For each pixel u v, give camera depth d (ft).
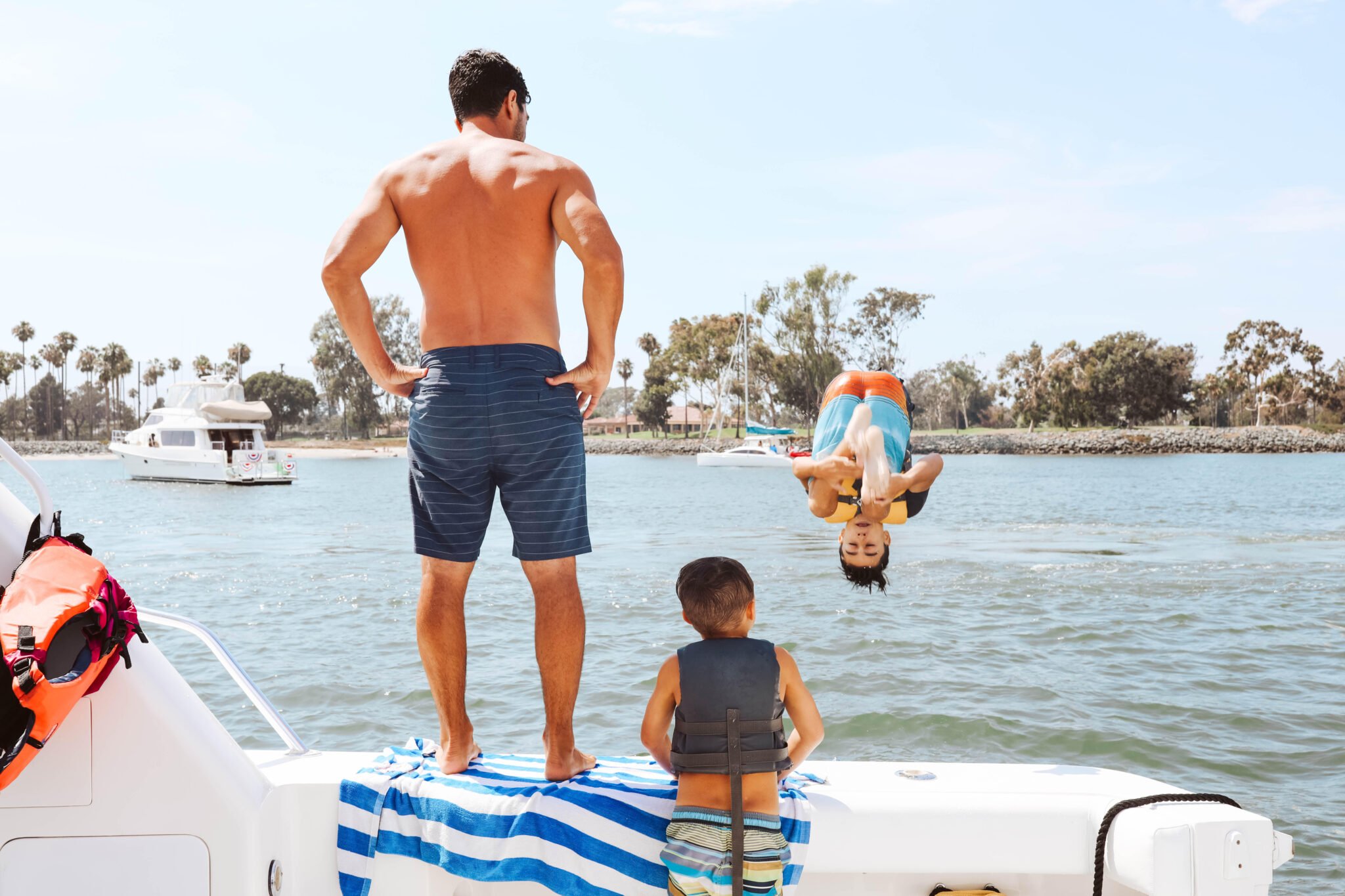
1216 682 28.40
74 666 5.42
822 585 47.93
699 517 97.86
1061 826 6.43
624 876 6.50
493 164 7.50
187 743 6.09
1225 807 6.24
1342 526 84.64
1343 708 25.54
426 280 7.57
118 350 424.87
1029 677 29.04
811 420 301.63
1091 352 344.49
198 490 153.07
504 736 22.54
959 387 410.31
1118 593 45.42
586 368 7.54
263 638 34.73
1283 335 366.02
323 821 6.84
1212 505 112.47
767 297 291.99
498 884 6.77
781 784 6.77
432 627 7.41
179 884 6.12
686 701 6.49
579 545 7.61
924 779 6.87
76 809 6.07
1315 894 15.31
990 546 68.33
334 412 411.13
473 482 7.51
